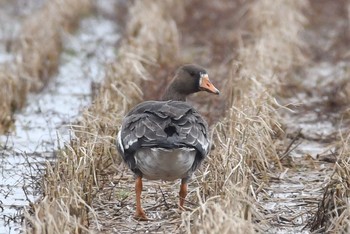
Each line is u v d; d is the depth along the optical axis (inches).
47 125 700.0
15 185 549.3
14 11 1275.8
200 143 459.8
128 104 676.1
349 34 1040.8
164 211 496.4
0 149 633.0
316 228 466.3
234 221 413.7
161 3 1122.7
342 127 695.7
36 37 962.7
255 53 799.1
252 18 988.6
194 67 546.9
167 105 475.5
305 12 1144.2
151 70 815.7
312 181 560.1
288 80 832.9
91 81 837.8
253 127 570.9
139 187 479.2
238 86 681.0
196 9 1146.7
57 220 431.8
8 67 821.9
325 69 925.2
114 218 484.7
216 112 690.8
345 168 485.4
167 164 452.4
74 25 1188.5
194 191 499.2
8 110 732.7
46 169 515.2
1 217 493.7
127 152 465.1
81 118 631.2
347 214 445.7
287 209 501.0
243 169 492.7
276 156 581.6
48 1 1161.4
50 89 847.7
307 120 722.8
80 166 494.6
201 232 410.3
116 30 1178.6
